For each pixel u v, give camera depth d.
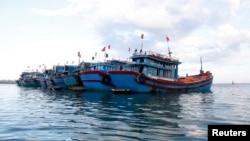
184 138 9.37
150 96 33.50
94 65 48.78
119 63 52.16
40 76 82.94
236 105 22.38
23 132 10.51
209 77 55.03
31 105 22.23
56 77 57.50
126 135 9.84
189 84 47.34
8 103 24.42
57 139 9.27
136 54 42.69
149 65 40.94
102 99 28.42
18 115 15.72
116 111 17.50
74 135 9.91
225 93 46.88
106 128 11.27
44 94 40.47
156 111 17.50
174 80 47.25
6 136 9.77
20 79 96.31
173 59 46.75
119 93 38.84
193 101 26.45
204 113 16.50
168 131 10.59
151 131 10.59
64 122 12.96
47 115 15.64
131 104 22.59
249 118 14.30
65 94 39.22
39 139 9.27
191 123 12.55
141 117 14.56
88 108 19.44
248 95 39.94
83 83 44.59
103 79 41.22
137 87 37.75
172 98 30.53
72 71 66.44
